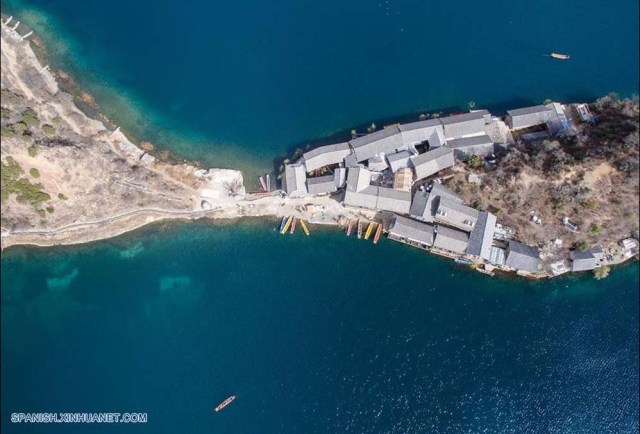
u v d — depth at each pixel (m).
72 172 102.94
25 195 101.69
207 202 105.62
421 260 100.69
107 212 104.88
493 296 98.19
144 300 101.88
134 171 105.56
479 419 91.88
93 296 102.25
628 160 94.50
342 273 100.62
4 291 102.69
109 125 108.19
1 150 99.50
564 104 108.19
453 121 104.12
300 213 104.94
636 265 99.44
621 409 92.25
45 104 104.56
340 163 104.69
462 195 100.94
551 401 92.62
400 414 92.19
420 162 100.56
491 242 98.25
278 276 101.50
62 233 104.62
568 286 98.75
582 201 96.25
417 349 95.00
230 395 94.88
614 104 103.25
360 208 103.94
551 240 99.88
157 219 105.88
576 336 95.88
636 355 94.69
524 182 98.06
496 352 94.75
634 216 96.94
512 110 106.25
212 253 103.94
